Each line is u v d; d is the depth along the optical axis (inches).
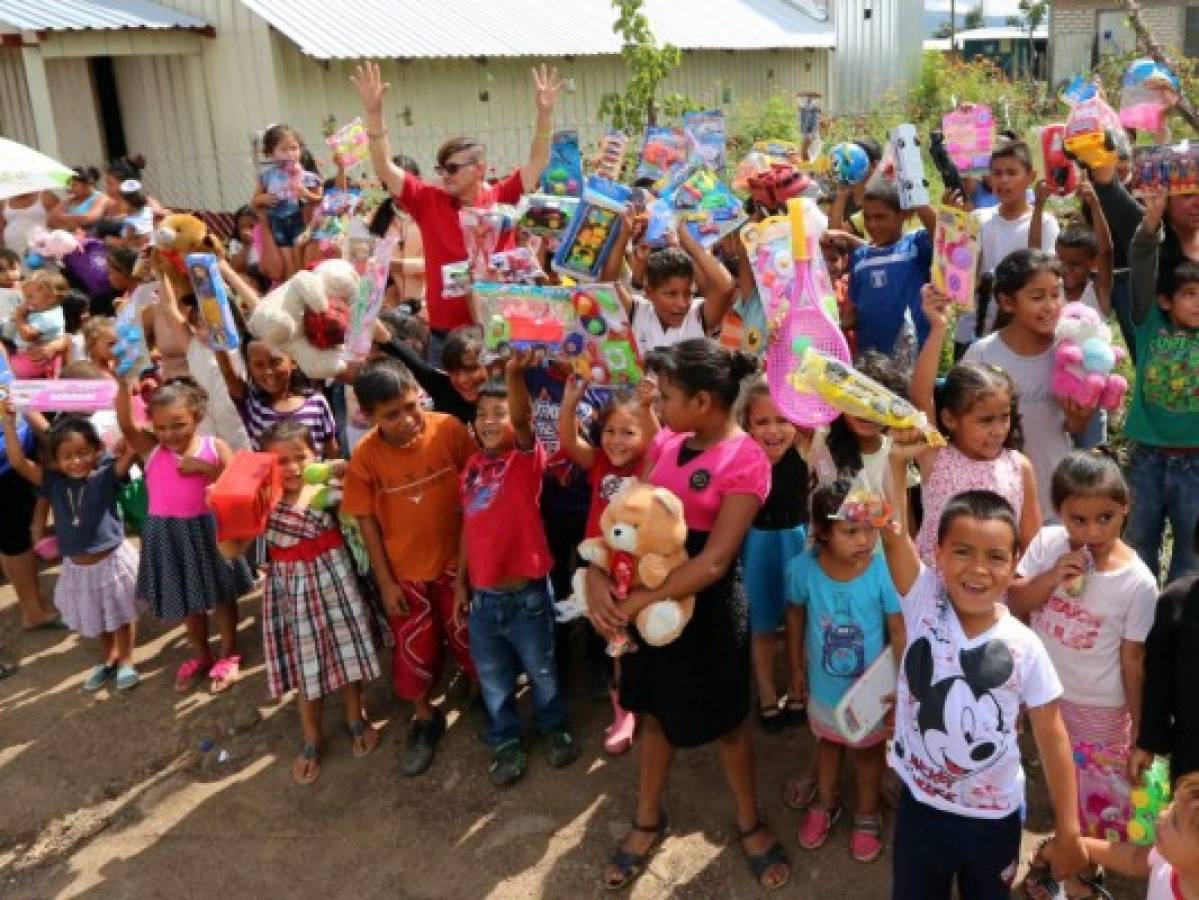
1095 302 193.6
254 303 204.7
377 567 155.4
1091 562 119.4
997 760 102.2
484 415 145.7
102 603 183.5
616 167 193.9
